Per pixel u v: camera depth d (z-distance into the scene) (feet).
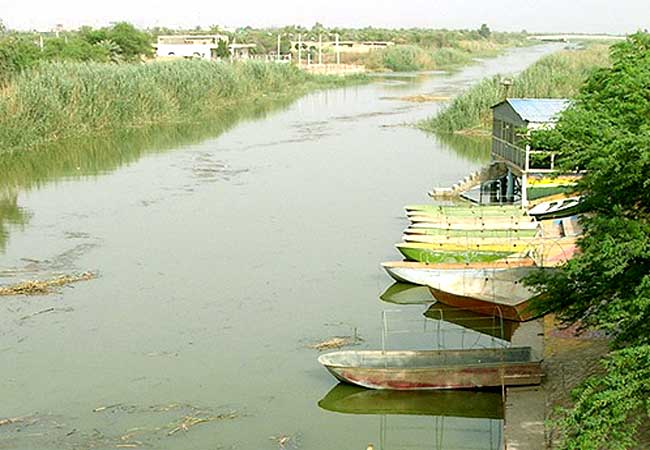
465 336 64.85
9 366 58.65
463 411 52.90
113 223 98.84
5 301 71.26
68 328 65.67
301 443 48.62
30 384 55.77
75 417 51.31
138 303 71.41
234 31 541.34
